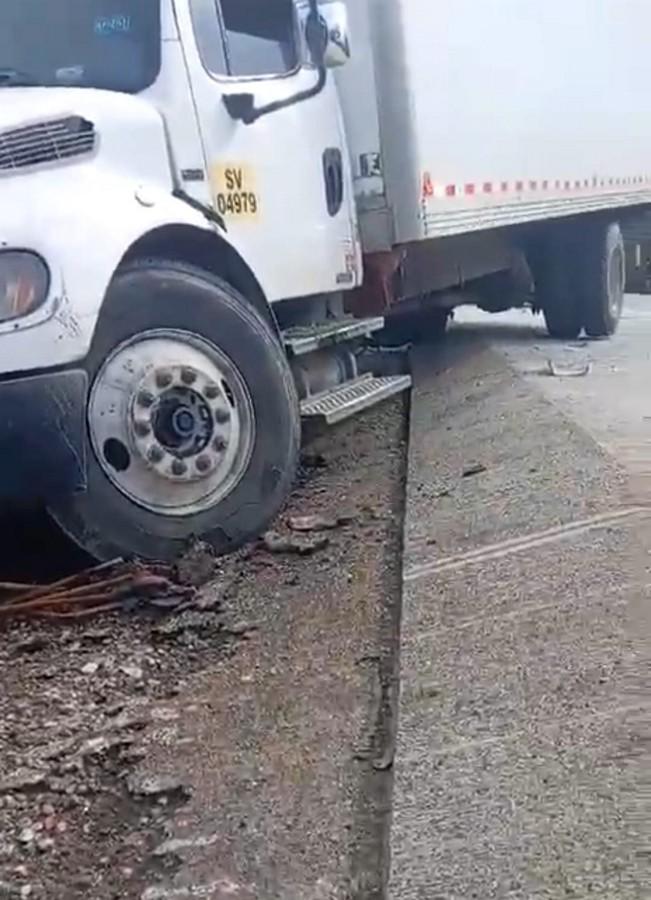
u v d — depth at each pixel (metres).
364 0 6.40
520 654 3.45
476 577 4.12
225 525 4.82
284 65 5.77
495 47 7.88
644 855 2.47
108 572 4.55
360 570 4.63
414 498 5.33
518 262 9.97
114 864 2.88
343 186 6.24
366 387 6.23
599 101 9.98
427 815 2.80
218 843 2.90
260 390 4.92
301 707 3.57
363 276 6.68
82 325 4.27
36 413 4.19
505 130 8.05
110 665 3.98
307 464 6.34
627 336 10.89
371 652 3.88
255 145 5.45
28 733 3.53
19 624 4.32
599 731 2.94
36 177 4.38
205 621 4.24
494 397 7.20
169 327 4.69
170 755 3.36
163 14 5.05
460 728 3.14
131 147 4.77
